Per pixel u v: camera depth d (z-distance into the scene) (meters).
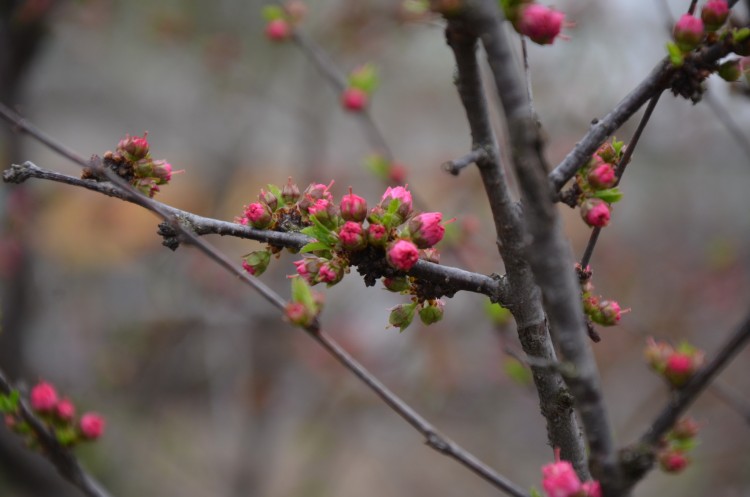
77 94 9.69
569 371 1.26
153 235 7.92
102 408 6.81
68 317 7.24
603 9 6.52
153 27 7.00
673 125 7.34
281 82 8.04
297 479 7.49
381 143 4.05
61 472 2.41
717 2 1.67
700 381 1.29
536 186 1.20
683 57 1.69
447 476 8.09
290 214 1.98
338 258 1.82
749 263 7.52
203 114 8.99
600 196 1.72
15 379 5.21
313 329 1.94
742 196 9.02
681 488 7.09
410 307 1.89
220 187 8.49
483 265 4.82
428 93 8.44
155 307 7.53
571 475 1.48
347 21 6.38
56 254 7.40
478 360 6.84
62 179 1.88
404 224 1.89
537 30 1.46
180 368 7.61
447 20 1.33
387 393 1.89
